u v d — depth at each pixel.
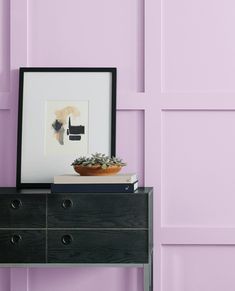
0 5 2.02
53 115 1.96
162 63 1.99
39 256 1.66
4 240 1.66
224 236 1.95
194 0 1.99
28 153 1.95
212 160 1.98
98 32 2.01
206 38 1.99
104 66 2.00
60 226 1.66
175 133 1.98
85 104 1.96
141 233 1.65
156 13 1.98
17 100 1.99
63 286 1.98
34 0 2.01
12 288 1.97
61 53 2.01
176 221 1.97
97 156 1.76
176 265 1.97
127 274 1.97
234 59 1.98
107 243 1.65
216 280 1.96
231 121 1.98
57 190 1.67
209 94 1.97
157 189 1.97
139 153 1.99
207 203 1.97
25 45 2.00
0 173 2.00
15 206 1.67
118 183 1.66
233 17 1.99
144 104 1.97
